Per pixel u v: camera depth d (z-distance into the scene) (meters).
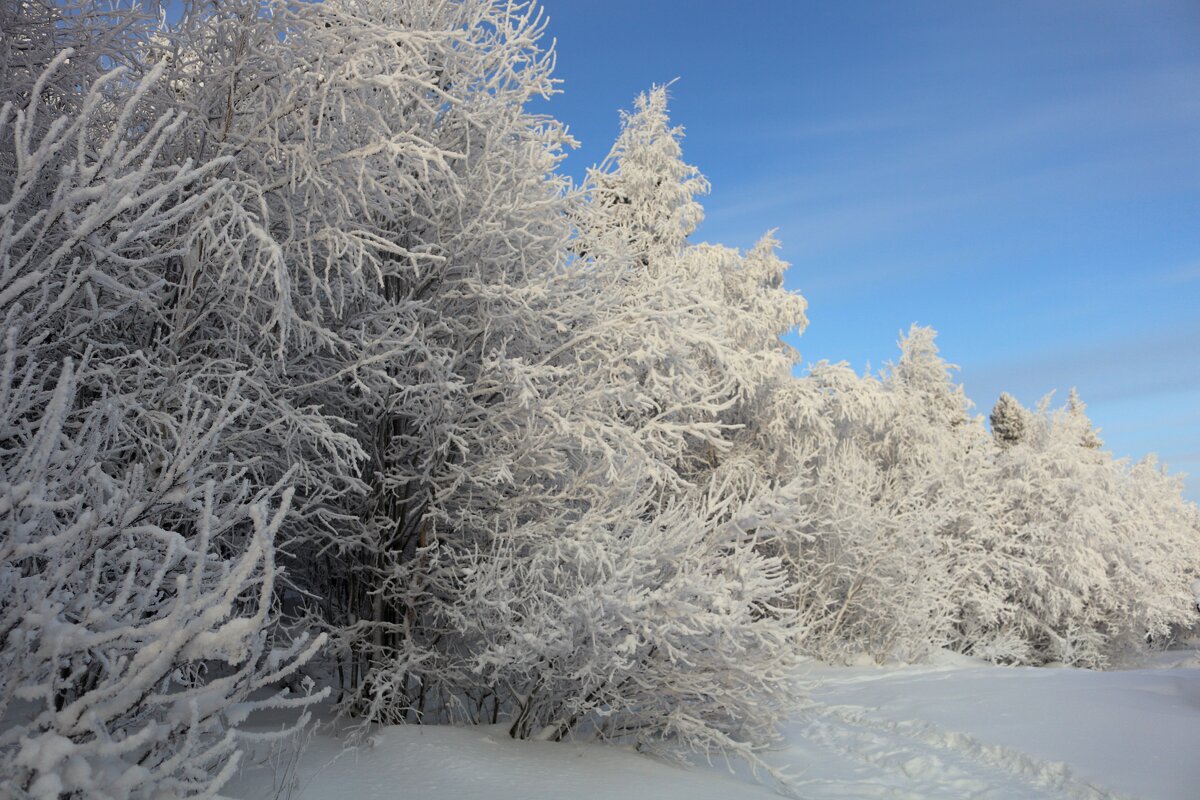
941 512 17.69
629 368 8.66
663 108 18.97
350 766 5.87
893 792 6.46
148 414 5.09
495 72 8.39
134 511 3.12
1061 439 25.67
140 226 3.25
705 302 9.25
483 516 7.88
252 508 2.74
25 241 4.36
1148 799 5.92
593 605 6.25
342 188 6.05
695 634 6.50
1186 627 28.42
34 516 2.90
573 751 6.77
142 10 5.66
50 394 3.30
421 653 7.75
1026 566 20.55
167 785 2.80
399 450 8.02
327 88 5.51
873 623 15.49
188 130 5.95
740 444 16.98
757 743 7.60
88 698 2.67
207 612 2.73
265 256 6.03
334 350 6.32
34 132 5.25
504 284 7.82
